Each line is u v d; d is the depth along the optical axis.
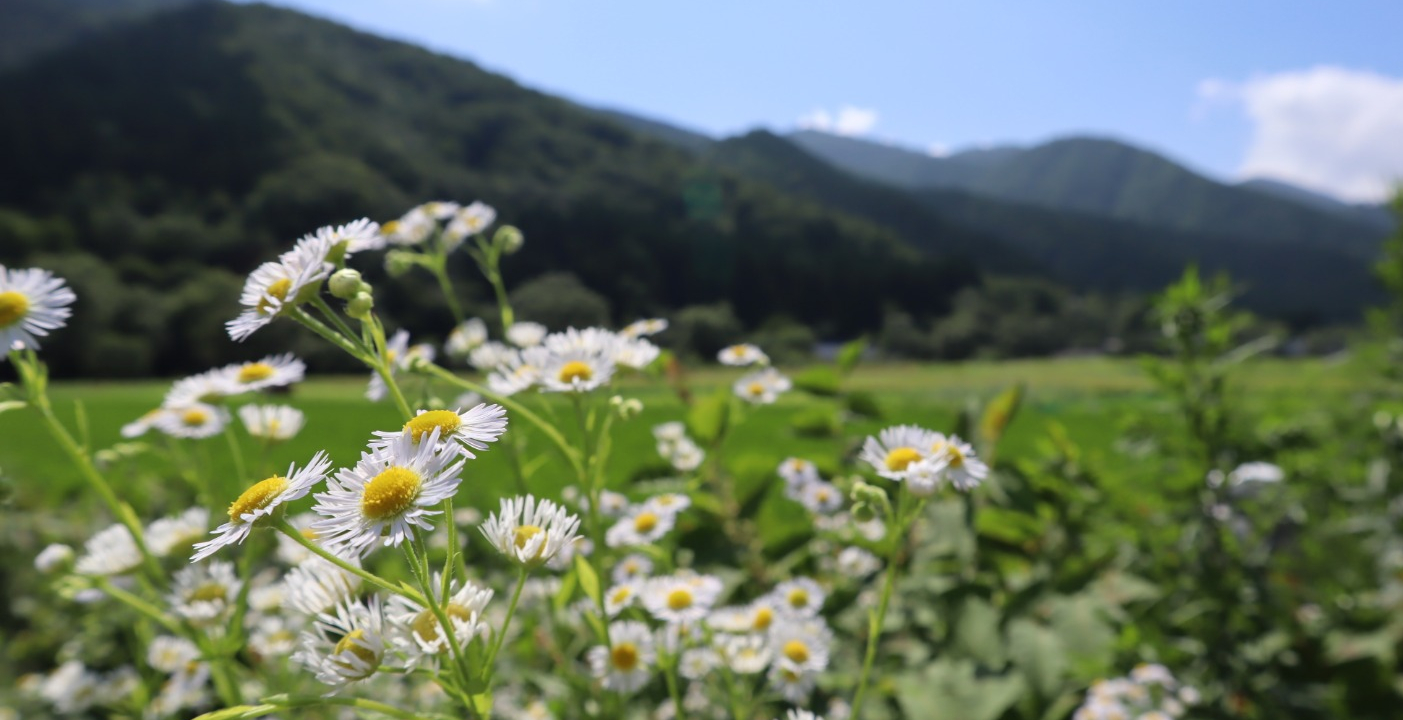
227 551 0.24
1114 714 0.27
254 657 0.25
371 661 0.11
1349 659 0.30
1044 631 0.29
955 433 0.36
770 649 0.22
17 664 0.40
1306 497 0.34
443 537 0.26
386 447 0.11
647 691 0.27
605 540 0.28
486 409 0.11
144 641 0.27
